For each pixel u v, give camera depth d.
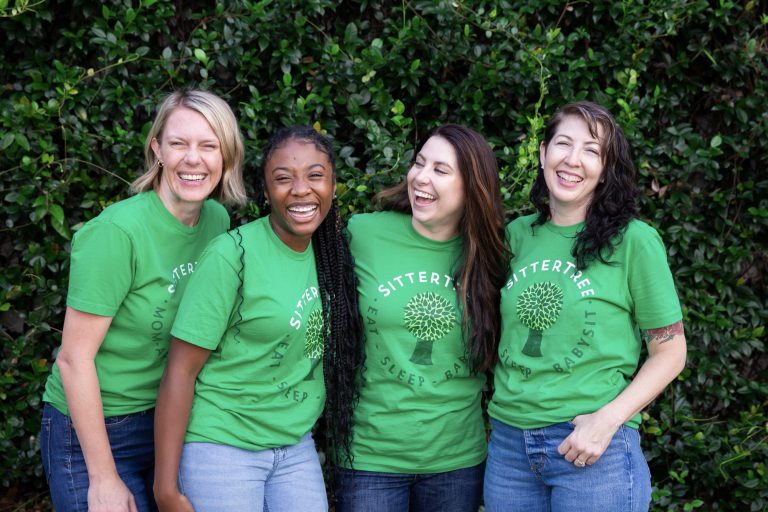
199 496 2.03
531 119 3.04
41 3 2.90
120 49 2.90
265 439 2.11
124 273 2.04
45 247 2.99
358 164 3.22
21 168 2.92
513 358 2.23
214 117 2.15
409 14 3.15
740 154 3.17
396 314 2.29
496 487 2.28
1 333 3.04
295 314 2.09
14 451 3.06
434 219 2.29
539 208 2.37
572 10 3.14
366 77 2.98
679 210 3.19
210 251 2.06
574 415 2.11
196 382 2.12
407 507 2.41
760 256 3.32
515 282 2.28
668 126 3.26
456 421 2.34
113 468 2.07
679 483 3.29
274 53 2.98
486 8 3.12
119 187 3.05
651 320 2.12
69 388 2.03
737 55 3.13
